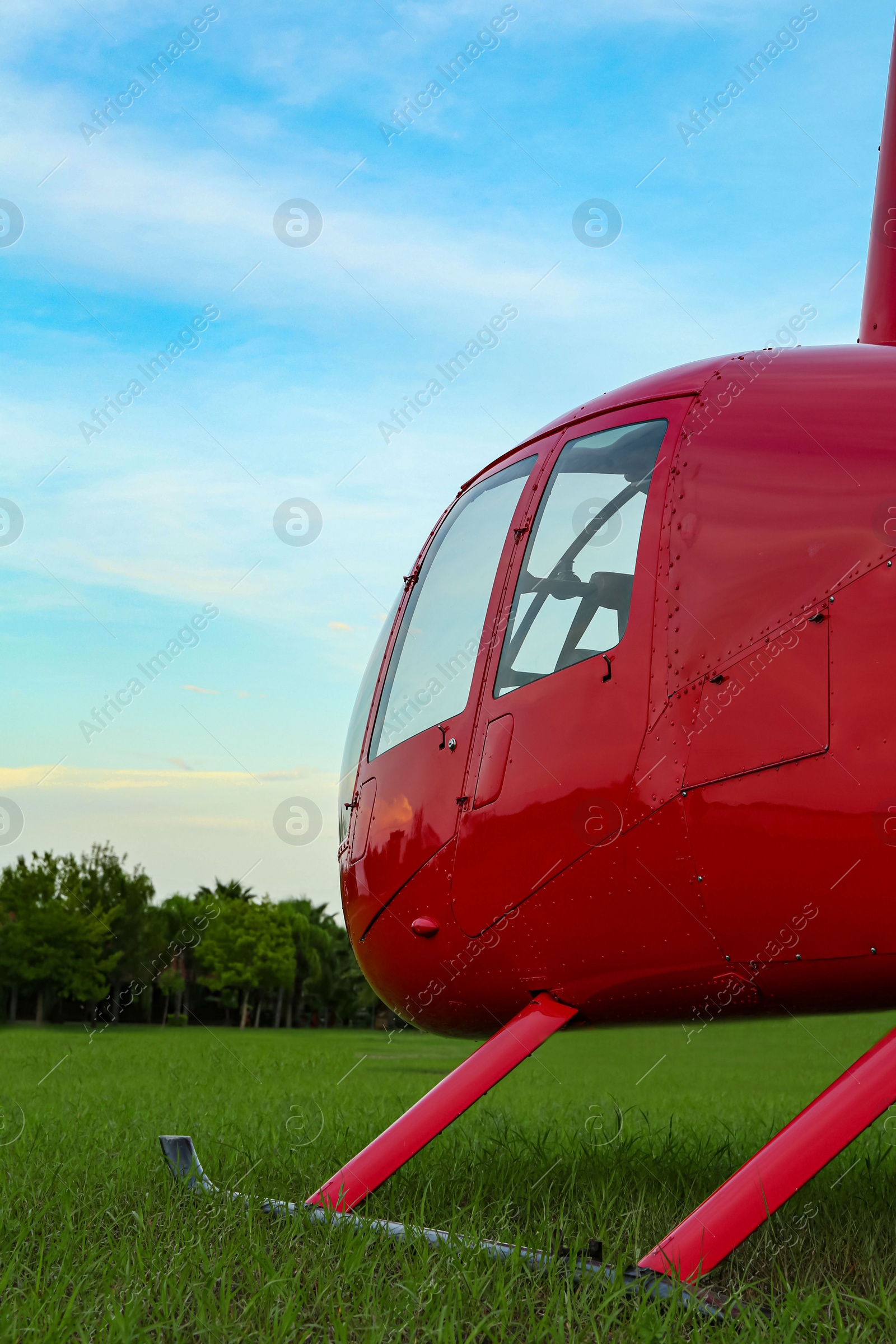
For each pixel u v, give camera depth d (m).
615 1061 17.89
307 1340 2.22
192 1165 3.63
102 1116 5.86
